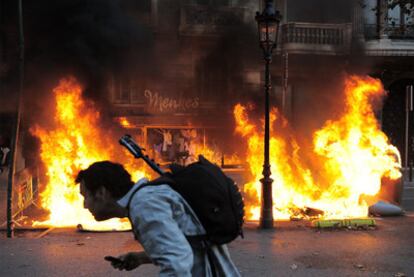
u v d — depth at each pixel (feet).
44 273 15.56
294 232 22.61
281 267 16.52
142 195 5.80
